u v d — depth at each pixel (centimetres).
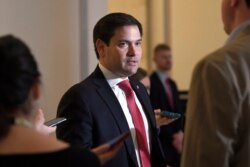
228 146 114
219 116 115
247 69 118
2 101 102
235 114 114
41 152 103
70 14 291
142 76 245
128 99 183
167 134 366
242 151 116
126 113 179
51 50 283
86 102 169
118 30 177
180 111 432
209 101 116
